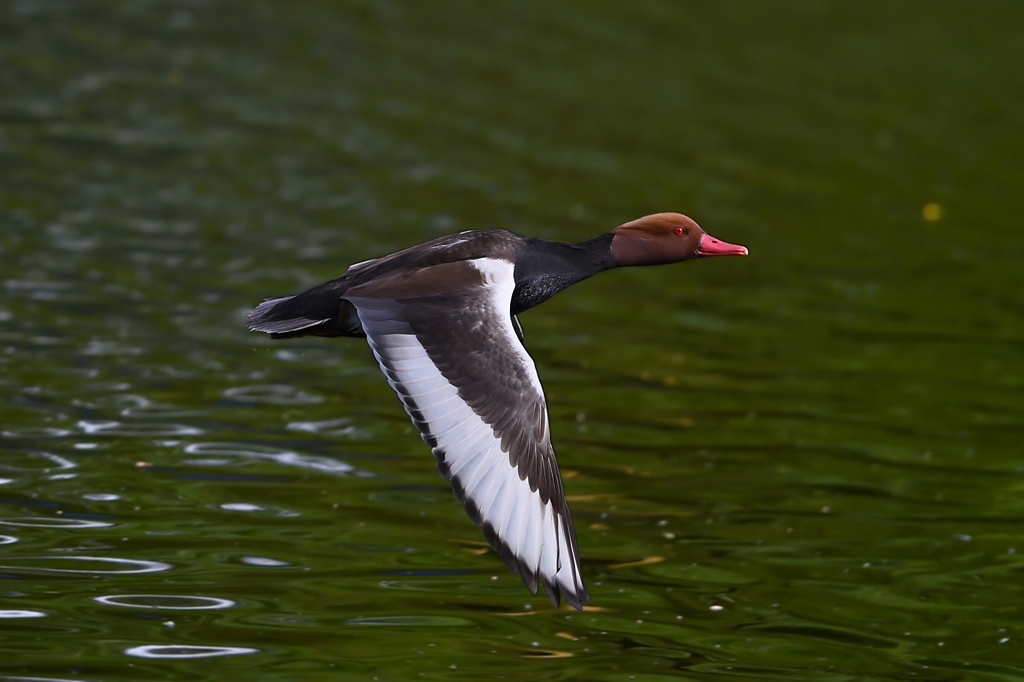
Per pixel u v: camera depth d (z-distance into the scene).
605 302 17.44
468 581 9.77
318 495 11.07
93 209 18.42
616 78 27.81
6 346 13.68
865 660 9.01
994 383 15.20
